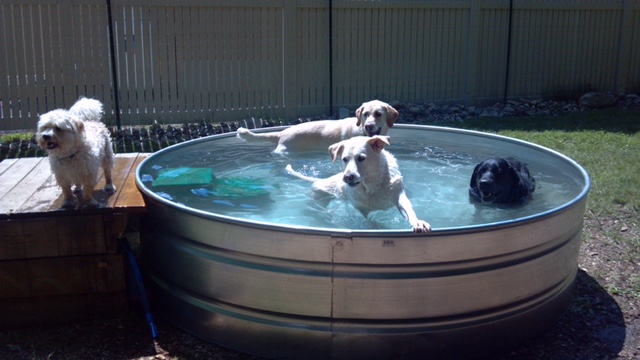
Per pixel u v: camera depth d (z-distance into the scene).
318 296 3.62
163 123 9.83
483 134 6.87
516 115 10.91
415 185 5.37
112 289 4.23
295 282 3.63
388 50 10.84
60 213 4.02
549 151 6.08
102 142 4.36
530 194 5.06
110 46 9.24
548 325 4.14
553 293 4.11
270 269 3.66
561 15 11.84
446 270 3.58
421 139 7.27
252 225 3.61
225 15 9.74
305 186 5.37
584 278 4.84
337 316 3.64
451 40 11.21
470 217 4.54
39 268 4.10
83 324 4.20
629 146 8.41
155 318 4.31
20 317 4.16
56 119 3.89
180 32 9.59
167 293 4.26
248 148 6.84
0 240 4.00
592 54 12.28
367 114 6.29
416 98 11.23
